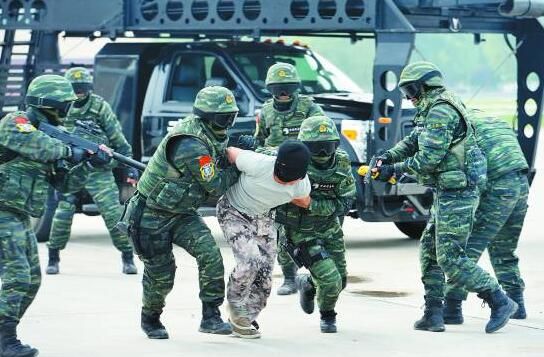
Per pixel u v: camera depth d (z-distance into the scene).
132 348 20.97
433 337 22.14
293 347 21.11
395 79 32.25
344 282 22.50
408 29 32.00
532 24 36.94
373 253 34.03
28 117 19.89
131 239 20.80
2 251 19.48
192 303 25.75
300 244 21.86
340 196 21.58
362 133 33.59
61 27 39.19
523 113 37.38
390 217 34.00
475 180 21.98
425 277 22.81
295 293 27.03
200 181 20.05
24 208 19.56
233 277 20.97
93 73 37.84
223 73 35.81
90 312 24.66
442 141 21.70
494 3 32.50
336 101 34.81
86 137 29.14
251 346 21.17
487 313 24.75
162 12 37.03
